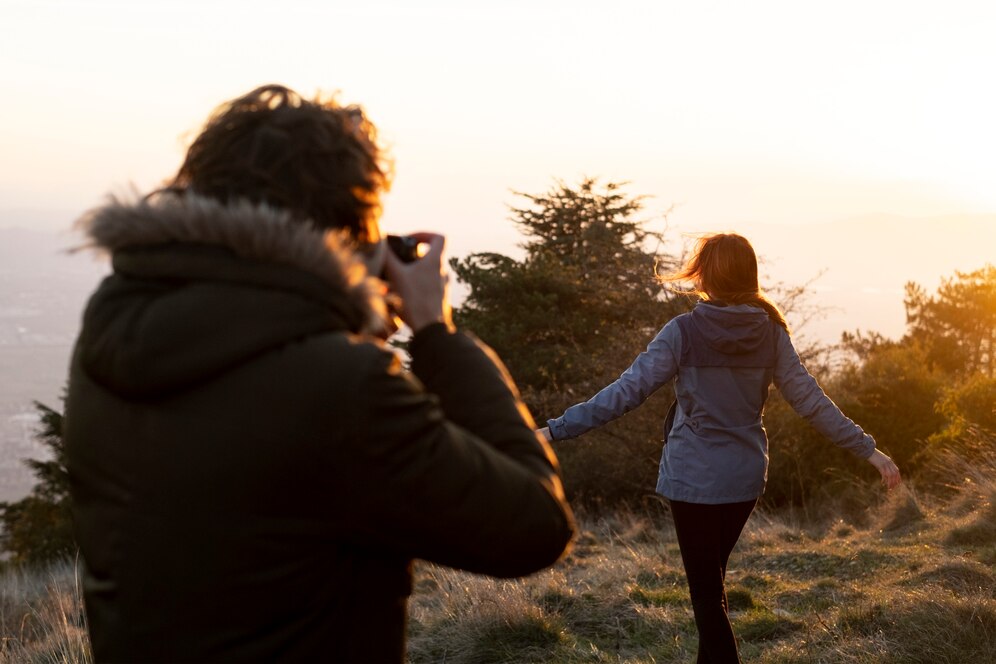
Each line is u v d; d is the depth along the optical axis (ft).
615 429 37.24
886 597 13.33
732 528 10.05
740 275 10.12
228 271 3.00
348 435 2.93
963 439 29.40
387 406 2.97
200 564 2.93
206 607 2.94
